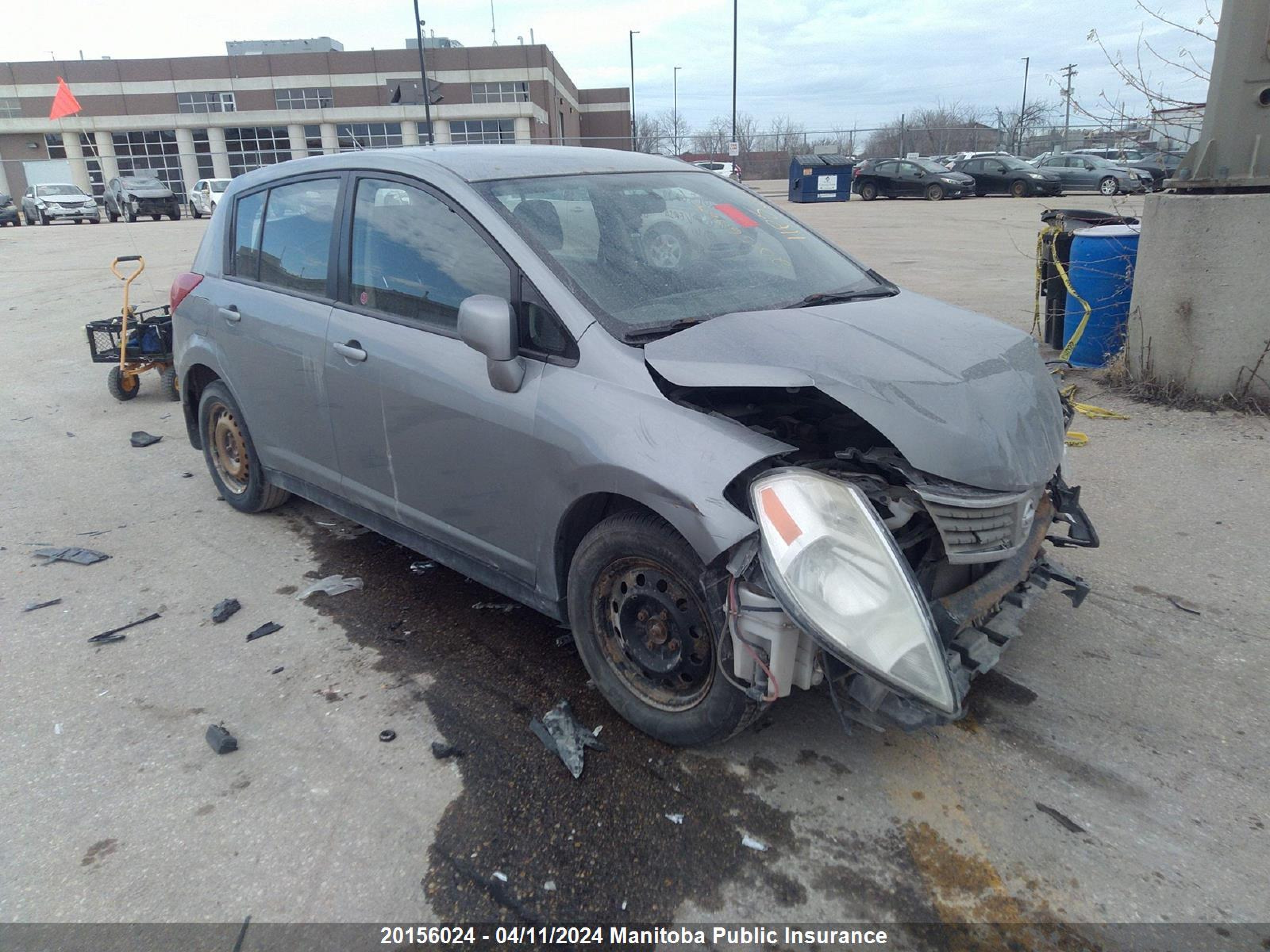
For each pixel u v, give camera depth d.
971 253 15.34
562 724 3.12
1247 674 3.40
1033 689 3.34
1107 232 7.22
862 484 2.73
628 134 75.19
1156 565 4.24
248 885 2.49
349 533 4.86
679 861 2.55
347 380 3.77
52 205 36.22
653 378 2.85
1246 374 6.21
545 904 2.42
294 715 3.24
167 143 55.53
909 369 2.80
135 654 3.66
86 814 2.76
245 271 4.54
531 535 3.20
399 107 53.59
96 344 7.60
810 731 3.11
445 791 2.84
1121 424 6.14
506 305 3.00
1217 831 2.64
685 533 2.62
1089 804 2.76
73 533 4.91
